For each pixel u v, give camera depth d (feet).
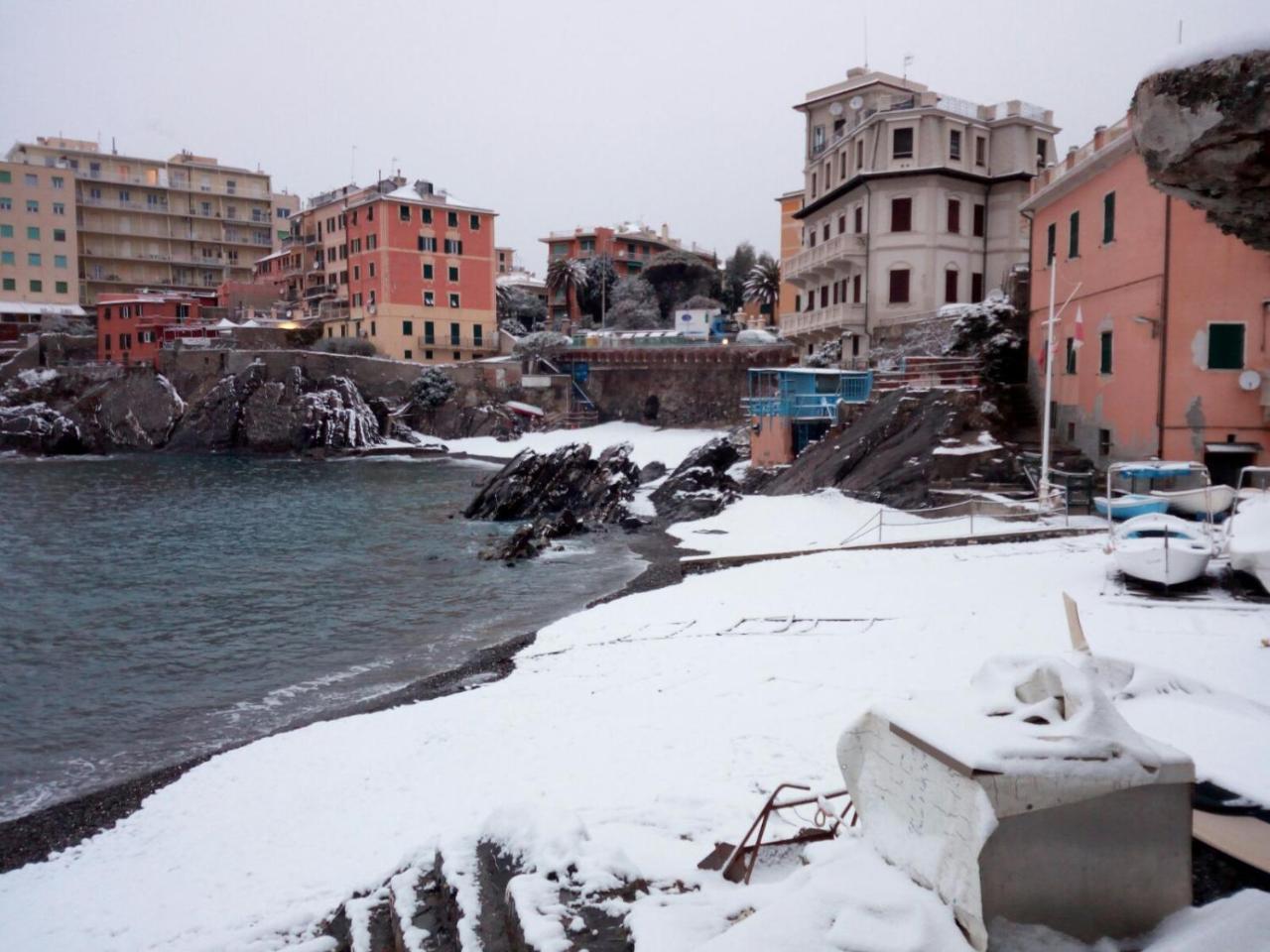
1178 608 51.47
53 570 106.93
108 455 273.95
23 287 360.48
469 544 122.21
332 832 35.19
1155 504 66.59
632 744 38.86
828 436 132.36
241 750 48.93
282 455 266.98
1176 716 22.84
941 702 14.48
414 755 43.16
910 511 98.53
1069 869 12.32
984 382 119.24
